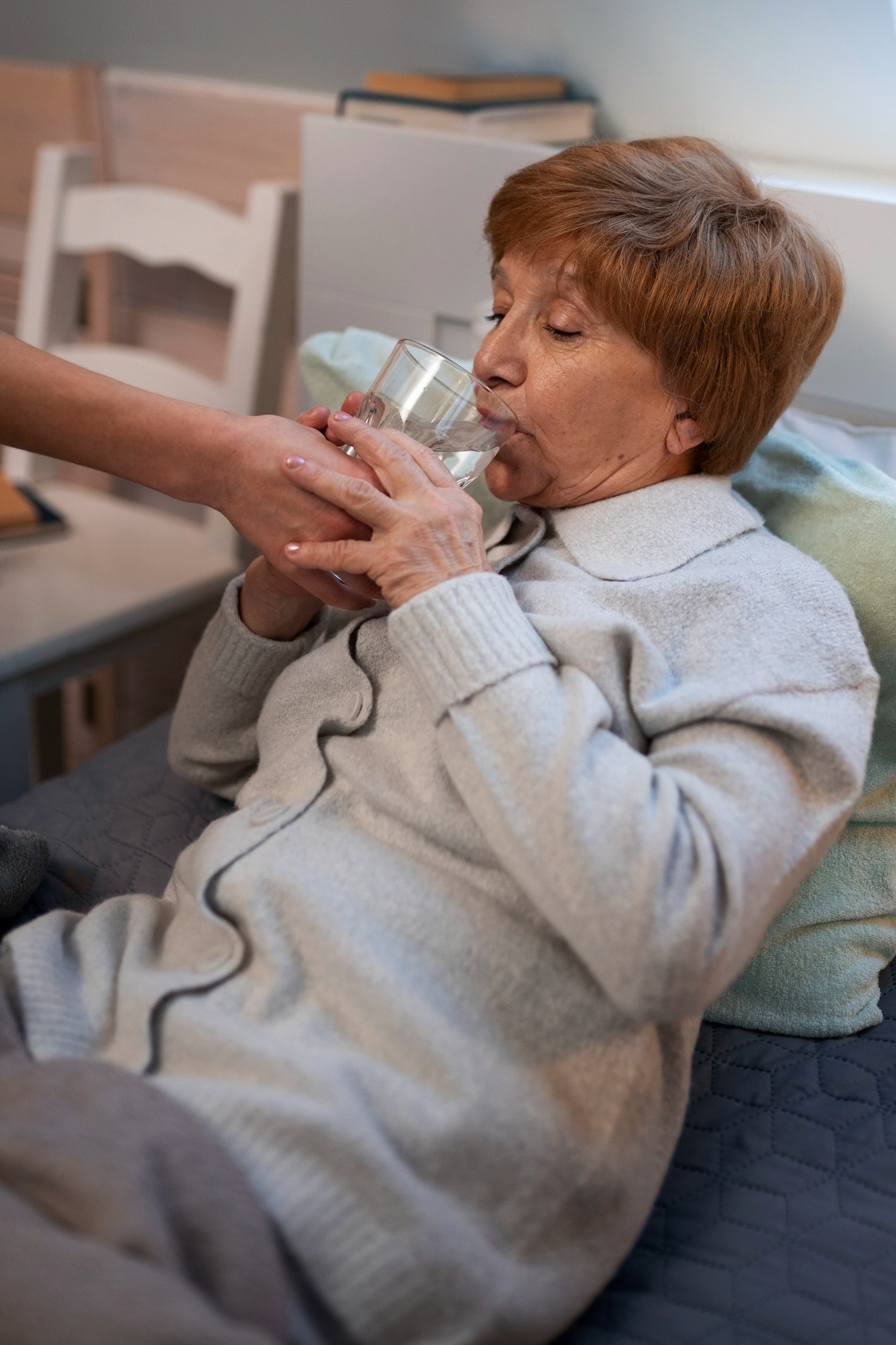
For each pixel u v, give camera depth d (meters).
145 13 1.75
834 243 1.12
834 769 0.71
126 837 1.04
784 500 0.96
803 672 0.74
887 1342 0.66
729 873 0.64
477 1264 0.62
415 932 0.72
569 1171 0.67
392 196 1.42
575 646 0.75
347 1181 0.61
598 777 0.66
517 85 1.41
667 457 0.88
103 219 1.83
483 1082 0.66
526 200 0.81
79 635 1.49
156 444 0.82
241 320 1.68
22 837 0.91
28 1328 0.50
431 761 0.77
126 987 0.73
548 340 0.82
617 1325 0.68
